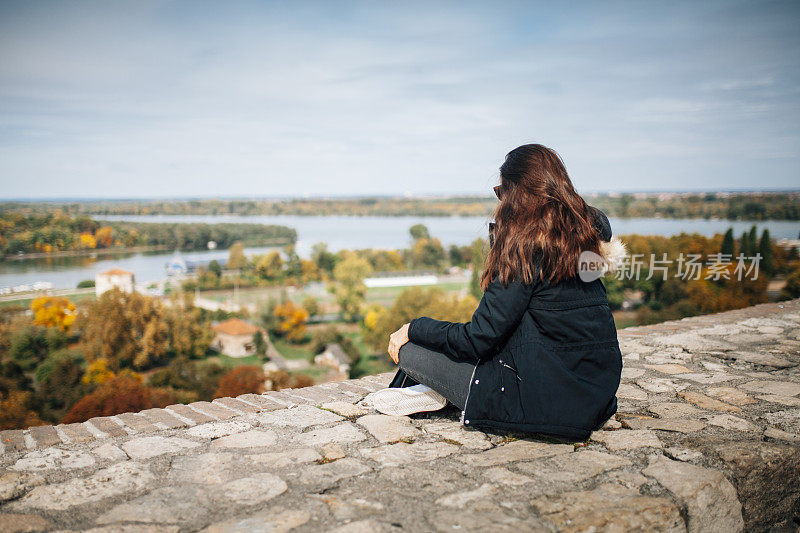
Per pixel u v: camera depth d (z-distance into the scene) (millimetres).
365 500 1709
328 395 3039
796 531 2123
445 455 2098
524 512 1603
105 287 61531
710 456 2021
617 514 1558
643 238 41844
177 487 1828
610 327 2025
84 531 1524
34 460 2080
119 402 44594
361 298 95938
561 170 2012
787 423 2436
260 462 2049
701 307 39156
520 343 2008
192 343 67188
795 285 37344
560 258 1884
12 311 50125
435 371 2287
